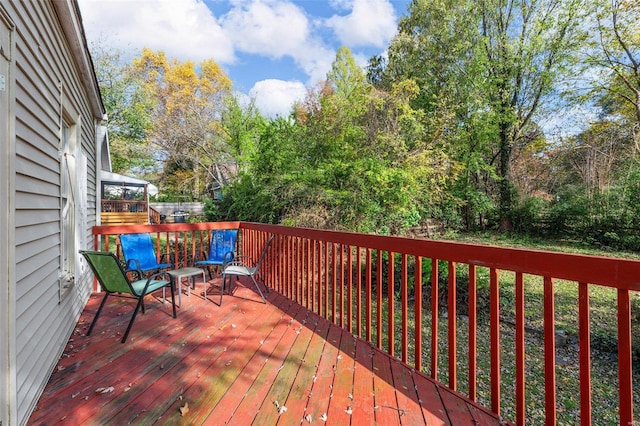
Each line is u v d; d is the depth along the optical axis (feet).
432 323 7.48
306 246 13.19
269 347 9.01
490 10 40.50
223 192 39.86
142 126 67.41
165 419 5.90
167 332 10.11
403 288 8.30
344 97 33.37
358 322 9.72
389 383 7.20
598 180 36.78
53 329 8.10
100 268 9.76
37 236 7.23
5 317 5.41
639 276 4.30
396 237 8.36
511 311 19.20
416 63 39.93
